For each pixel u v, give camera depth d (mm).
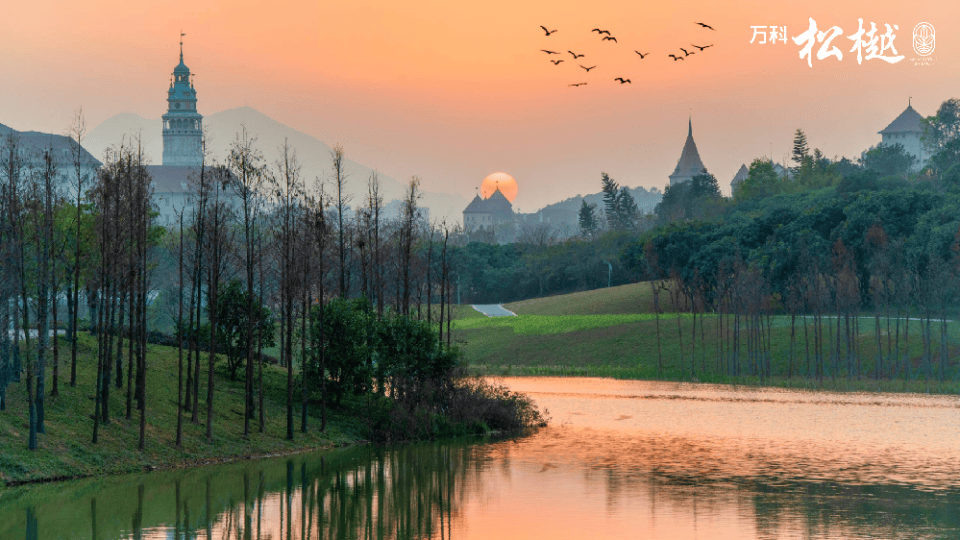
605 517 36219
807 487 42312
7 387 46781
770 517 36125
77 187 48344
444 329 148875
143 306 48312
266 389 59562
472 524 35125
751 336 122375
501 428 61438
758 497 40000
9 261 42375
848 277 109688
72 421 44844
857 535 33250
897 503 38656
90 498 37812
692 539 32781
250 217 49688
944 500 39375
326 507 37938
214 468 45094
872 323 122125
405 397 57750
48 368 51031
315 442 52500
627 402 82500
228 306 59844
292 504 38344
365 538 33031
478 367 124312
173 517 35562
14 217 42812
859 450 53719
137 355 48875
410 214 65938
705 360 118562
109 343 48312
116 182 45000
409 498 39719
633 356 124250
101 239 46969
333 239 60969
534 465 48031
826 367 110438
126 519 34969
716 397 87625
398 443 55219
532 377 112375
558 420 68625
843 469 47125
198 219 48375
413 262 72375
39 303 43500
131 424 46594
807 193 181750
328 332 56250
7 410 43688
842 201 135250
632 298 166875
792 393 91812
